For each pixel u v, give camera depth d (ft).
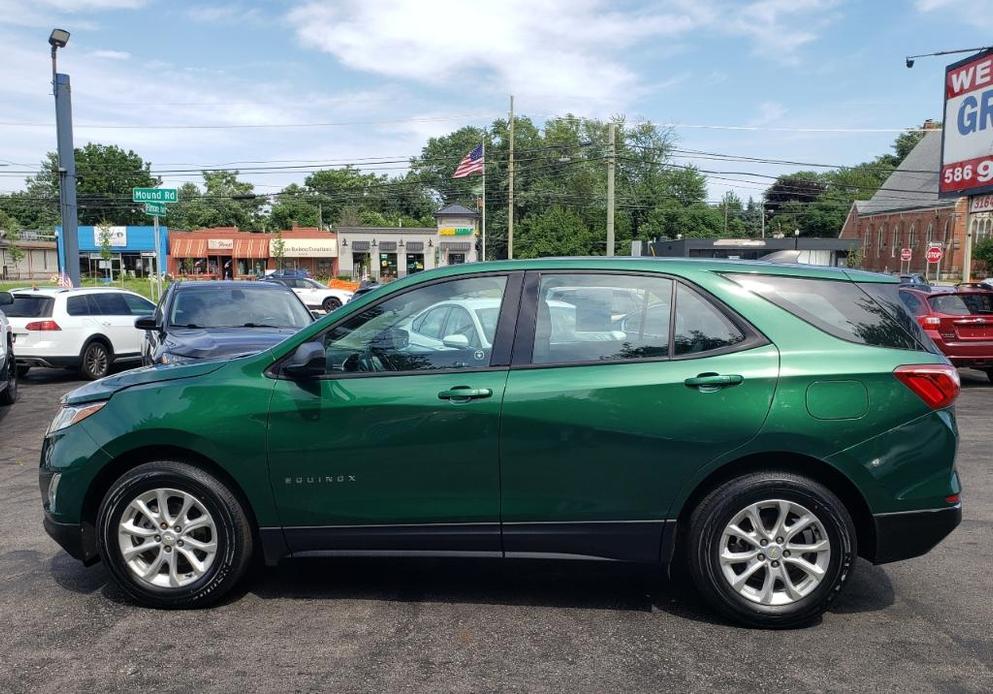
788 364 12.12
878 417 11.96
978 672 10.89
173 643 11.84
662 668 11.03
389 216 313.73
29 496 20.34
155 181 308.60
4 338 33.50
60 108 65.10
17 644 11.80
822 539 12.02
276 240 214.07
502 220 238.07
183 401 12.91
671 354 12.44
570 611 13.01
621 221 229.04
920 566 15.11
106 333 44.50
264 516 12.85
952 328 40.32
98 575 14.69
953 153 79.56
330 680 10.70
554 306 12.89
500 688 10.47
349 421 12.57
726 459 12.07
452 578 14.53
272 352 13.15
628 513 12.30
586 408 12.21
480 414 12.35
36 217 313.53
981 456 24.89
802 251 103.45
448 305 13.17
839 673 10.85
